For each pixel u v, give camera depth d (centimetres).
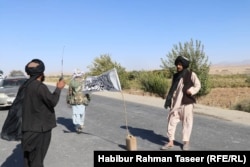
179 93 821
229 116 1431
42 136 554
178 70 833
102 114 1517
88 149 857
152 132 1073
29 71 564
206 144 895
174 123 833
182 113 821
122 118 1388
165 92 2717
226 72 17075
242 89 4269
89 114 1520
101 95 2738
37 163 554
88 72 4262
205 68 2050
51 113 562
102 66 4188
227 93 3500
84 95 1060
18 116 577
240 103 1881
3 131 584
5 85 1806
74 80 1055
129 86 3750
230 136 1002
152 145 887
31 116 548
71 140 968
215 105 2150
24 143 549
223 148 848
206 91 2103
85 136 1023
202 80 2058
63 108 1747
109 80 927
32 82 555
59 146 895
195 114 1530
